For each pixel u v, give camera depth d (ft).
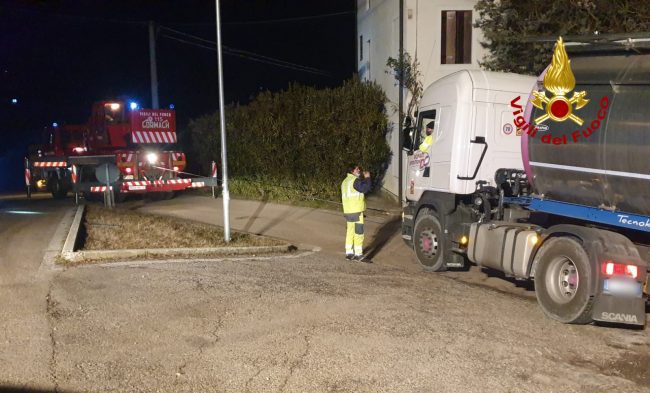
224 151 39.50
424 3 59.00
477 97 32.14
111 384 17.01
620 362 19.51
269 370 18.13
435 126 34.09
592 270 22.65
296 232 46.85
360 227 36.63
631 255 22.36
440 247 33.24
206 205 62.18
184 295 25.79
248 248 37.50
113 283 27.53
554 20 46.73
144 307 24.00
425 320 23.17
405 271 33.63
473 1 58.59
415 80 59.36
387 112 65.67
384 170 66.80
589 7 44.37
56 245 35.70
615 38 22.36
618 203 22.90
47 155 82.99
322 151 60.90
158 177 65.92
